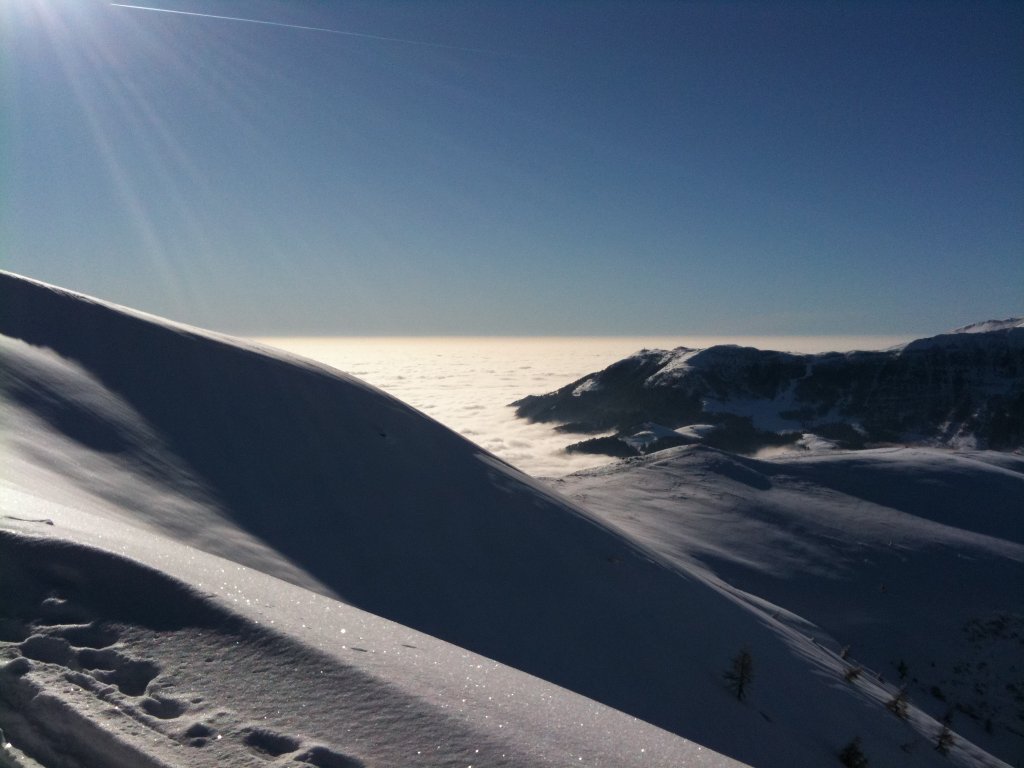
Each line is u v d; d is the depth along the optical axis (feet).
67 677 9.85
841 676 89.51
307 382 96.89
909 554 181.98
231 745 8.70
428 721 9.87
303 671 10.73
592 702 13.62
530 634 56.59
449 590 59.77
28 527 14.51
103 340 80.07
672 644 66.80
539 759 9.50
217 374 85.76
